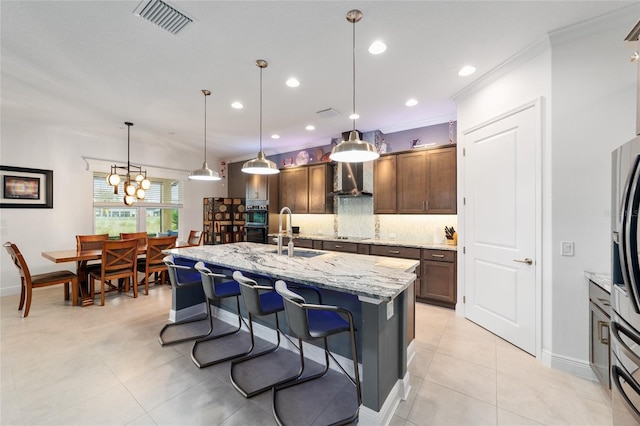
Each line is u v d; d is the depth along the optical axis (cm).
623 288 141
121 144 547
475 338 282
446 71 283
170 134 521
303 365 217
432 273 379
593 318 205
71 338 281
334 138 545
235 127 476
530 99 246
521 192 256
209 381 212
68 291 407
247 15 202
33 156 446
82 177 498
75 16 202
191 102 364
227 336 291
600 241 211
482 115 304
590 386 203
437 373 222
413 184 423
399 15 203
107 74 289
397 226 476
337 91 333
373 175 469
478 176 309
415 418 175
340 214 539
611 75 207
